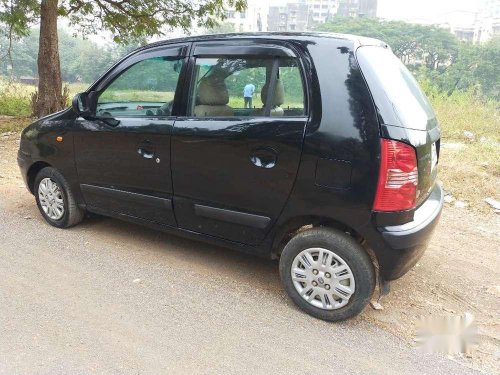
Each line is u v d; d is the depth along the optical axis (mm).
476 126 10508
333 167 2982
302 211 3154
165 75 3766
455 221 5379
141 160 3826
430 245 4723
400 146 2877
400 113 3006
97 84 4164
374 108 2906
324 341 3047
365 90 2945
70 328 3066
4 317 3156
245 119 3316
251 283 3760
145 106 3857
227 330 3119
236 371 2729
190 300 3477
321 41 3168
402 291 3764
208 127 3445
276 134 3156
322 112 3029
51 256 4109
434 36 64312
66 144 4332
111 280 3727
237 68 3416
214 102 3498
